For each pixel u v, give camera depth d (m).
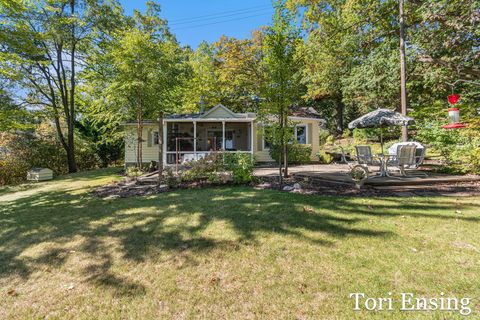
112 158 18.70
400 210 4.28
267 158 14.55
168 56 11.48
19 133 14.27
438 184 6.23
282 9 6.69
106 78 12.88
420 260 2.69
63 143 14.89
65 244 3.57
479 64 9.18
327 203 4.79
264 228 3.70
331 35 14.31
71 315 2.17
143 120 13.98
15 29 9.84
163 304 2.24
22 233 4.11
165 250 3.22
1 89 11.95
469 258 2.70
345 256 2.84
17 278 2.78
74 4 13.34
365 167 6.20
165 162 12.96
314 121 14.64
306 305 2.12
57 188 8.73
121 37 11.88
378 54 12.96
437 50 9.77
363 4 12.76
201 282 2.53
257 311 2.09
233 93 21.98
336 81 17.03
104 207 5.44
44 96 14.82
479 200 4.76
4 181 12.38
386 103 15.35
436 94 12.18
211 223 4.03
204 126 15.86
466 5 7.91
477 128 7.55
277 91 6.84
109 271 2.82
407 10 11.16
